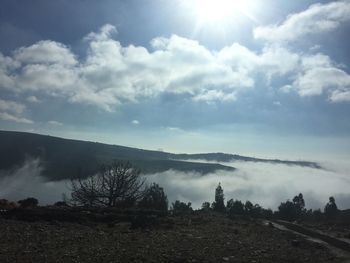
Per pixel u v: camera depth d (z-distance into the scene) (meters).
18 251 13.87
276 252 18.03
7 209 23.66
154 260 14.01
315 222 38.09
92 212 24.58
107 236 18.17
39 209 23.45
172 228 22.03
